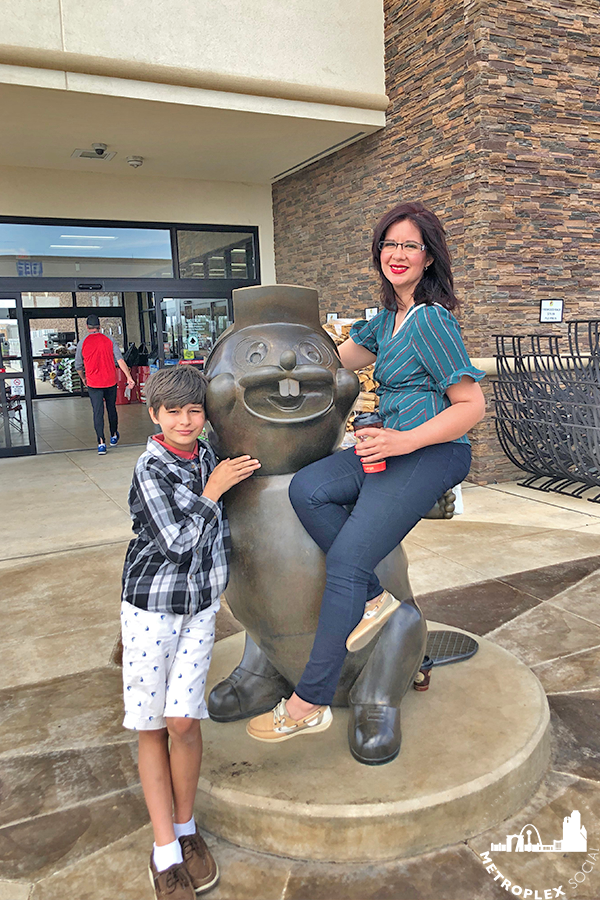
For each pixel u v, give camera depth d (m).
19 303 9.33
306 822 2.01
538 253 6.96
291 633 2.23
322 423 2.23
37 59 6.30
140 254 9.98
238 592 2.28
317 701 2.03
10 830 2.21
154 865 1.87
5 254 9.20
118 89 6.68
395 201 7.89
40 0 6.28
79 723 2.85
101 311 20.83
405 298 2.30
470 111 6.59
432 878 1.94
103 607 4.09
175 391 1.84
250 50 7.11
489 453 7.10
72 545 5.27
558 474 6.64
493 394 6.98
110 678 3.25
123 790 2.41
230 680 2.59
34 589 4.40
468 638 3.14
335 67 7.51
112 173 9.57
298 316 2.28
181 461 1.96
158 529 1.84
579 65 6.87
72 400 19.52
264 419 2.14
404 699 2.63
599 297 7.40
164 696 1.87
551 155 6.87
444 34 6.79
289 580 2.18
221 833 2.13
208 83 6.94
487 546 4.99
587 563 4.55
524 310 6.97
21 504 6.62
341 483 2.12
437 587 4.21
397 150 7.75
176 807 1.95
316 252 9.70
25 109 6.99
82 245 9.59
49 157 8.68
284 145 8.52
